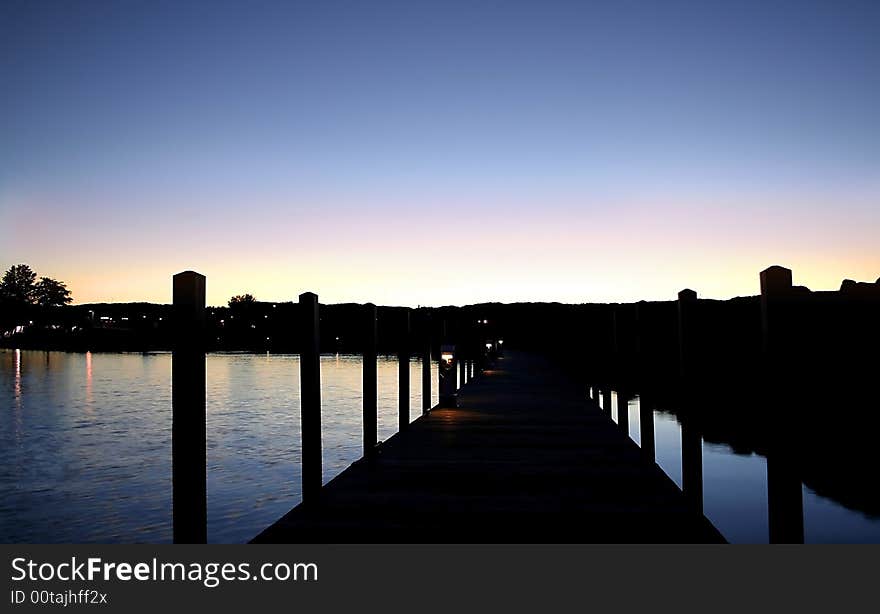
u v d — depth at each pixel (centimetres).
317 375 699
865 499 845
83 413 3769
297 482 1834
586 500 710
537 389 2092
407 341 1264
